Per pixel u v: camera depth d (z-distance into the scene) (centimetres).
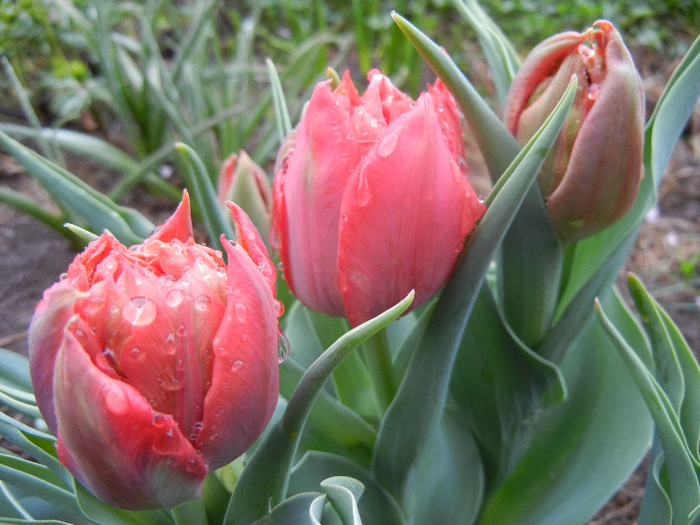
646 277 56
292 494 23
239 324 15
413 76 70
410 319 31
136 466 15
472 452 28
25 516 20
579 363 29
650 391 21
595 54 21
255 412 16
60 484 21
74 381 14
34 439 21
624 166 21
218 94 64
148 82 51
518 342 24
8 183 59
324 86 18
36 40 67
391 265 19
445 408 28
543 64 22
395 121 18
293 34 74
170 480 15
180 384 15
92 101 62
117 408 14
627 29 83
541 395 25
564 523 26
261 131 67
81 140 54
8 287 50
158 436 15
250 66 63
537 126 22
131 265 15
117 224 26
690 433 24
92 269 16
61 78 61
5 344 45
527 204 23
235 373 15
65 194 26
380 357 24
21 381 25
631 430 26
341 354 17
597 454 27
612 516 38
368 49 81
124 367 15
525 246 24
